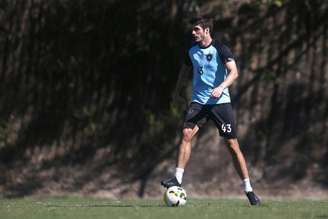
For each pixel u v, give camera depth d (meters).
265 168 61.06
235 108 63.47
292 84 63.47
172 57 65.88
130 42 66.94
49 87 68.00
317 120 62.06
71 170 64.56
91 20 68.00
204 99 32.75
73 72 67.81
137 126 65.44
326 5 64.50
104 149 65.00
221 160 61.62
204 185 60.88
